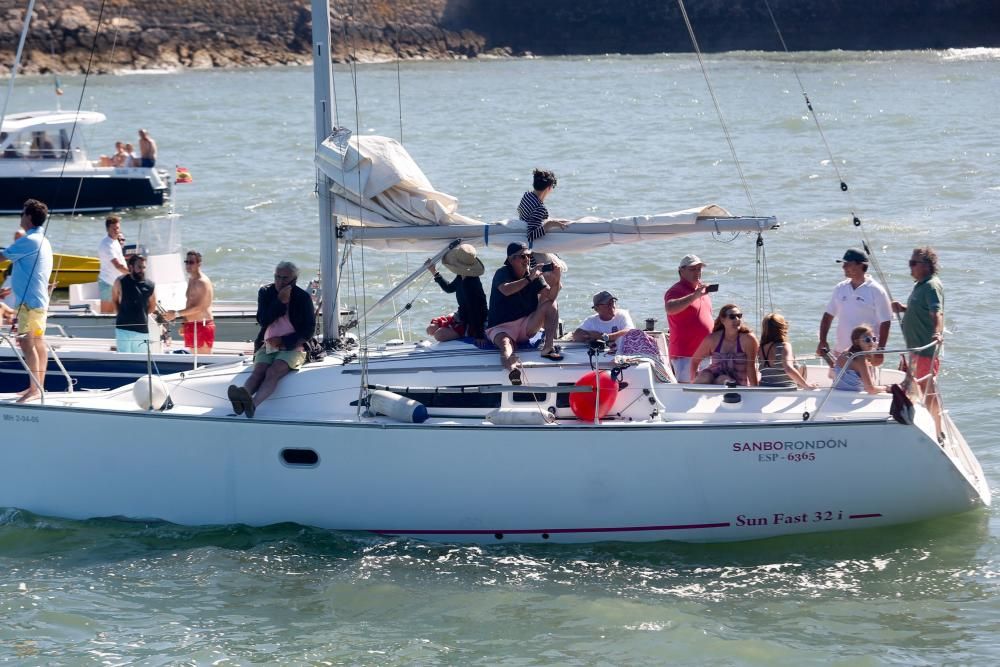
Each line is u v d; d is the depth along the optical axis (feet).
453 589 77.82
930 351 85.56
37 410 84.89
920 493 80.89
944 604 75.56
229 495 83.71
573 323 146.61
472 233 83.71
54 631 72.90
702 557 81.20
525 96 531.09
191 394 86.38
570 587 77.87
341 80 627.87
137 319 103.04
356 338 93.40
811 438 79.71
